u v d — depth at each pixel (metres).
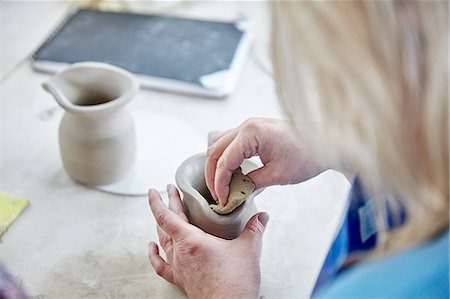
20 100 0.95
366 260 0.45
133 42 1.05
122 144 0.76
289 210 0.77
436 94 0.36
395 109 0.36
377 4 0.35
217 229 0.64
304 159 0.64
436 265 0.41
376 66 0.35
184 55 1.02
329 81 0.37
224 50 1.04
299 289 0.67
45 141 0.87
